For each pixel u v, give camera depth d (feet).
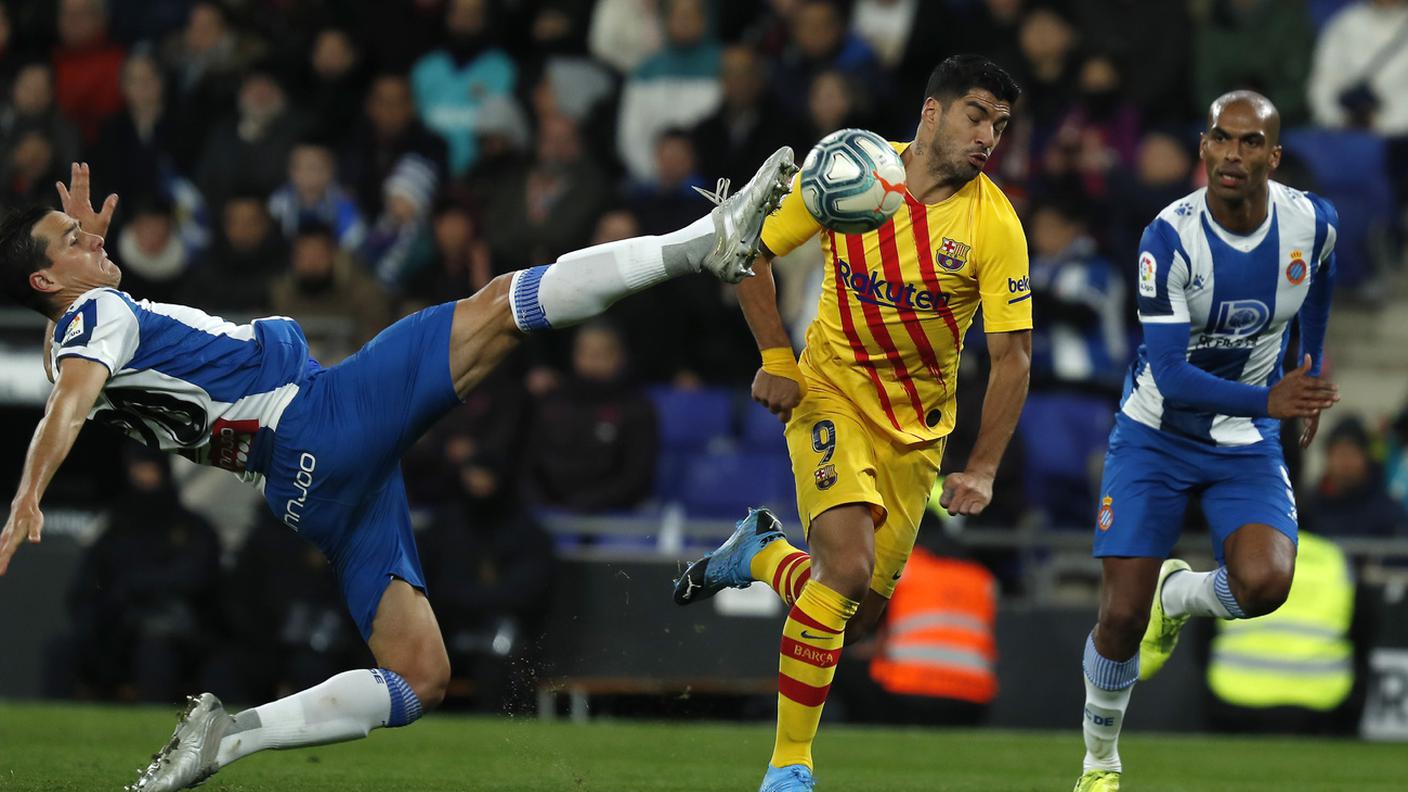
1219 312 71.46
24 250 60.85
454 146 160.56
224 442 61.77
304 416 61.41
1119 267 143.23
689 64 158.92
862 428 67.41
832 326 67.92
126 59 163.43
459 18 161.68
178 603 117.39
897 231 66.13
